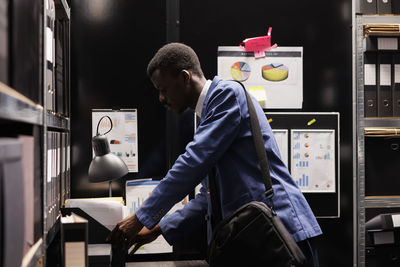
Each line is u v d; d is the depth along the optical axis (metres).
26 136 0.82
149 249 1.95
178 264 1.88
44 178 1.00
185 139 2.01
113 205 1.45
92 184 1.95
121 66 1.98
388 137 2.06
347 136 2.11
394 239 2.00
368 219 2.00
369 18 2.00
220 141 1.21
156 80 1.36
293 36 2.12
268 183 1.20
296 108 2.10
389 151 2.07
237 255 1.14
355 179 2.00
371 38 1.94
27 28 0.81
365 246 1.99
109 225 1.44
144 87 2.00
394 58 1.98
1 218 0.56
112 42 1.98
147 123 1.99
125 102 1.99
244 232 1.13
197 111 1.38
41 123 0.97
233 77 2.06
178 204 1.97
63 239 0.86
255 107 1.35
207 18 2.06
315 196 2.08
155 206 1.20
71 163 1.93
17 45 0.72
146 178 1.98
